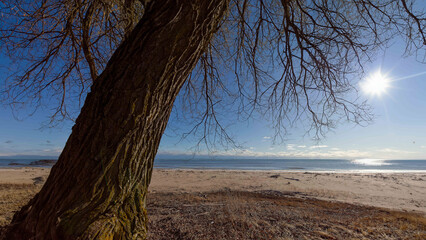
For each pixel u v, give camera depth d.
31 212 1.74
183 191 13.08
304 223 5.03
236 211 5.56
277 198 10.58
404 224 5.26
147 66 1.73
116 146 1.65
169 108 1.97
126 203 1.72
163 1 1.87
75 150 1.70
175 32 1.79
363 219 5.77
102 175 1.62
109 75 1.79
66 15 2.94
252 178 23.33
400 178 24.95
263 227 4.56
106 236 1.51
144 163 1.85
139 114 1.70
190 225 4.64
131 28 2.76
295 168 57.03
